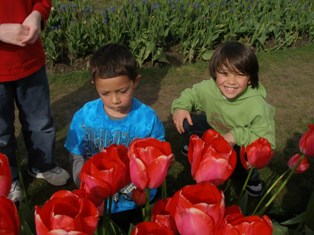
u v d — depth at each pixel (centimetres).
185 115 266
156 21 551
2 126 262
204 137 119
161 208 108
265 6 628
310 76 524
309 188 319
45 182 322
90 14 580
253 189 296
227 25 602
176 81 500
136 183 107
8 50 236
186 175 332
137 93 468
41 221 82
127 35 554
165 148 108
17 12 233
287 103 456
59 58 523
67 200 90
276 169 341
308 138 148
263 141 145
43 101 273
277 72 531
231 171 109
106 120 207
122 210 221
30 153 305
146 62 540
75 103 440
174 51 576
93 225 86
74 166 215
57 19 543
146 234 88
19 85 256
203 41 562
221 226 86
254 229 83
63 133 389
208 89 265
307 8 669
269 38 630
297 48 612
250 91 250
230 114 258
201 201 92
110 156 109
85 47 527
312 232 172
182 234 91
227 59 227
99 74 180
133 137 208
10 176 107
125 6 585
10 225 89
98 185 103
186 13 579
